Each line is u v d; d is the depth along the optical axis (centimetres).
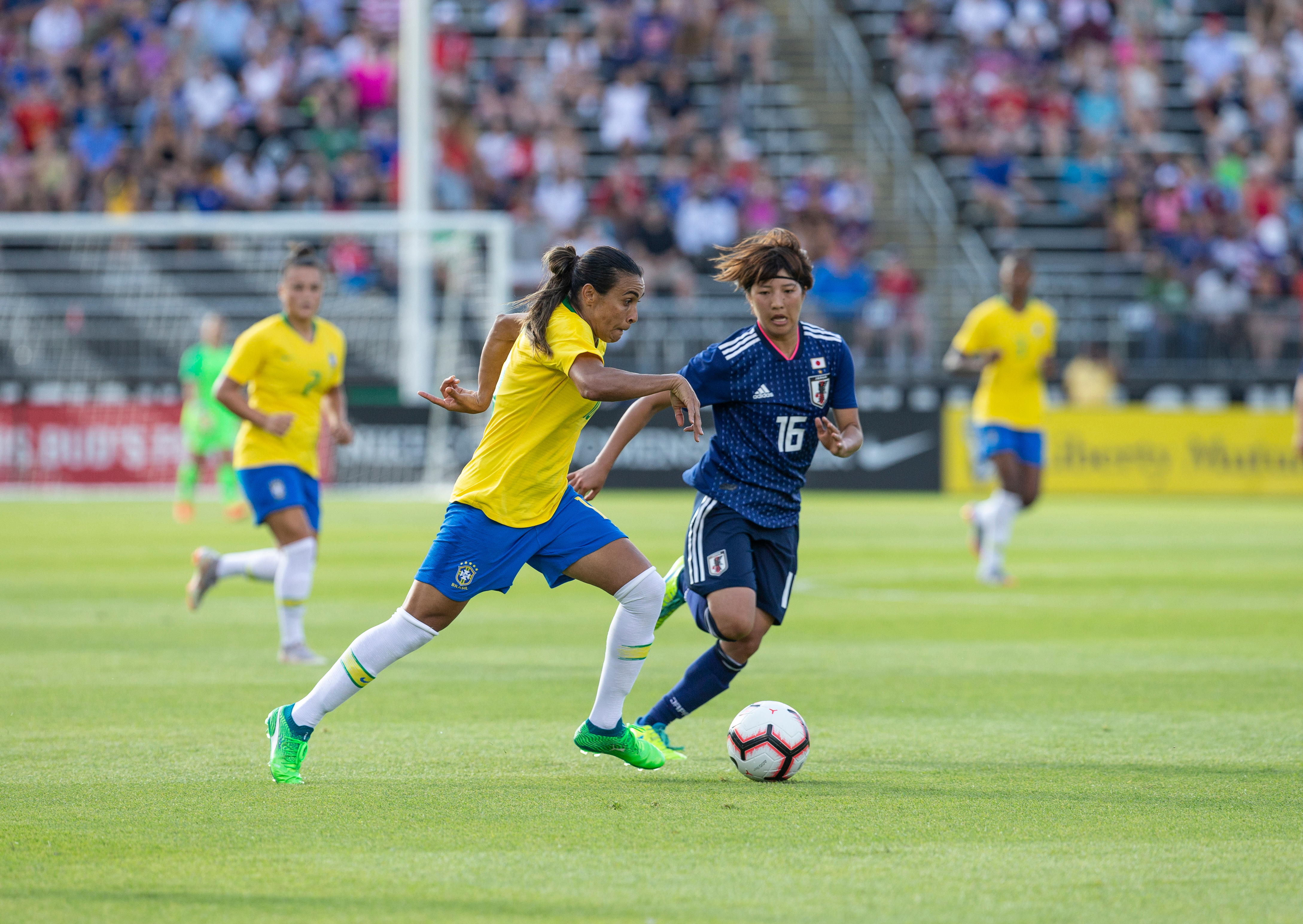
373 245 9188
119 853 1471
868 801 1719
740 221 9669
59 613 3597
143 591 4047
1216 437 8506
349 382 8562
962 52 11019
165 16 10762
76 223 8012
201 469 8075
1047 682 2648
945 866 1432
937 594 4047
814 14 11450
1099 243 10025
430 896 1329
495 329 1889
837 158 10550
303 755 1817
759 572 2005
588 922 1257
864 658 2931
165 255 9100
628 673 1881
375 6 10712
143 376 8644
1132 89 10969
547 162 10056
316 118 10069
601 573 1848
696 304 8819
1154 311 8762
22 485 8025
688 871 1411
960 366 4266
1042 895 1335
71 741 2081
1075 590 4144
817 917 1271
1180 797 1739
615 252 1766
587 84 10631
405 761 1950
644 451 8181
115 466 8056
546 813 1650
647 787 1794
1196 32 11650
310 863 1439
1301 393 3925
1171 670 2792
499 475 1798
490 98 10256
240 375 2855
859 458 8431
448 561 1794
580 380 1719
